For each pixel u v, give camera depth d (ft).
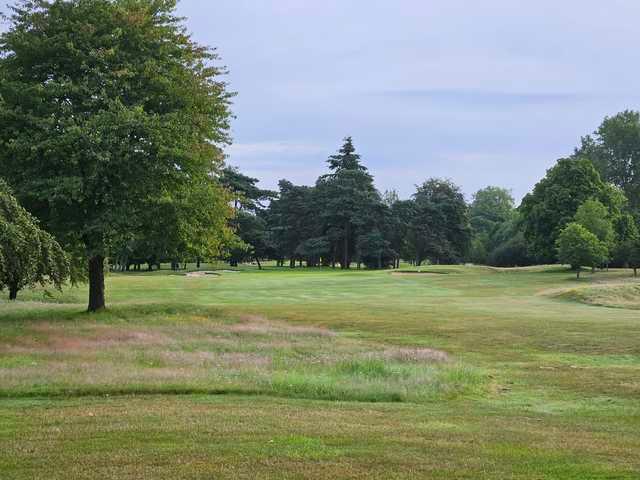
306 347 70.59
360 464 24.73
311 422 33.01
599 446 29.66
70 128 79.56
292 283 196.44
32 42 86.33
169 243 94.68
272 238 338.75
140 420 32.37
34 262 66.59
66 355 56.80
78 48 87.66
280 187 352.90
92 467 23.71
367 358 60.13
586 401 45.14
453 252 357.41
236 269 310.04
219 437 28.78
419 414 37.58
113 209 86.28
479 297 158.51
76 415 33.58
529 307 127.65
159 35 93.20
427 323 97.09
